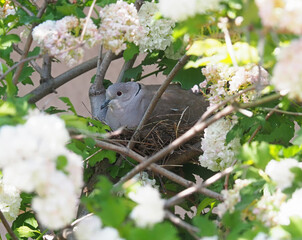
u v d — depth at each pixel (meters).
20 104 2.68
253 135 3.61
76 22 3.05
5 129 2.16
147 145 4.92
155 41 4.41
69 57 3.04
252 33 2.51
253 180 2.99
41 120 2.20
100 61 5.46
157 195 2.20
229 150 3.82
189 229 2.38
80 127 2.92
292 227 2.55
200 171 4.95
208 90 5.43
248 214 2.64
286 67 1.99
